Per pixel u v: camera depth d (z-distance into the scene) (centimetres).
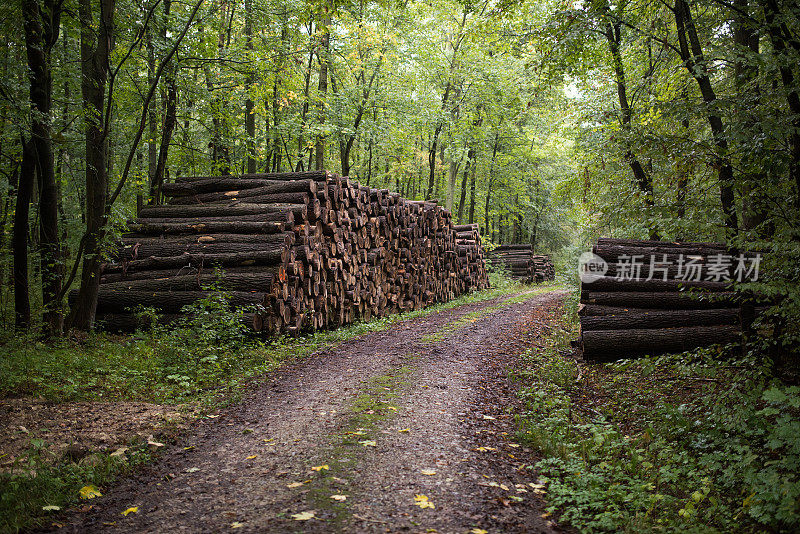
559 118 1675
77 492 410
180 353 829
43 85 869
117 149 1883
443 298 2159
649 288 938
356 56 2120
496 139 3366
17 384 635
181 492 413
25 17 826
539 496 425
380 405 630
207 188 1269
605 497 419
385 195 1576
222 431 554
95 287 987
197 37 1352
